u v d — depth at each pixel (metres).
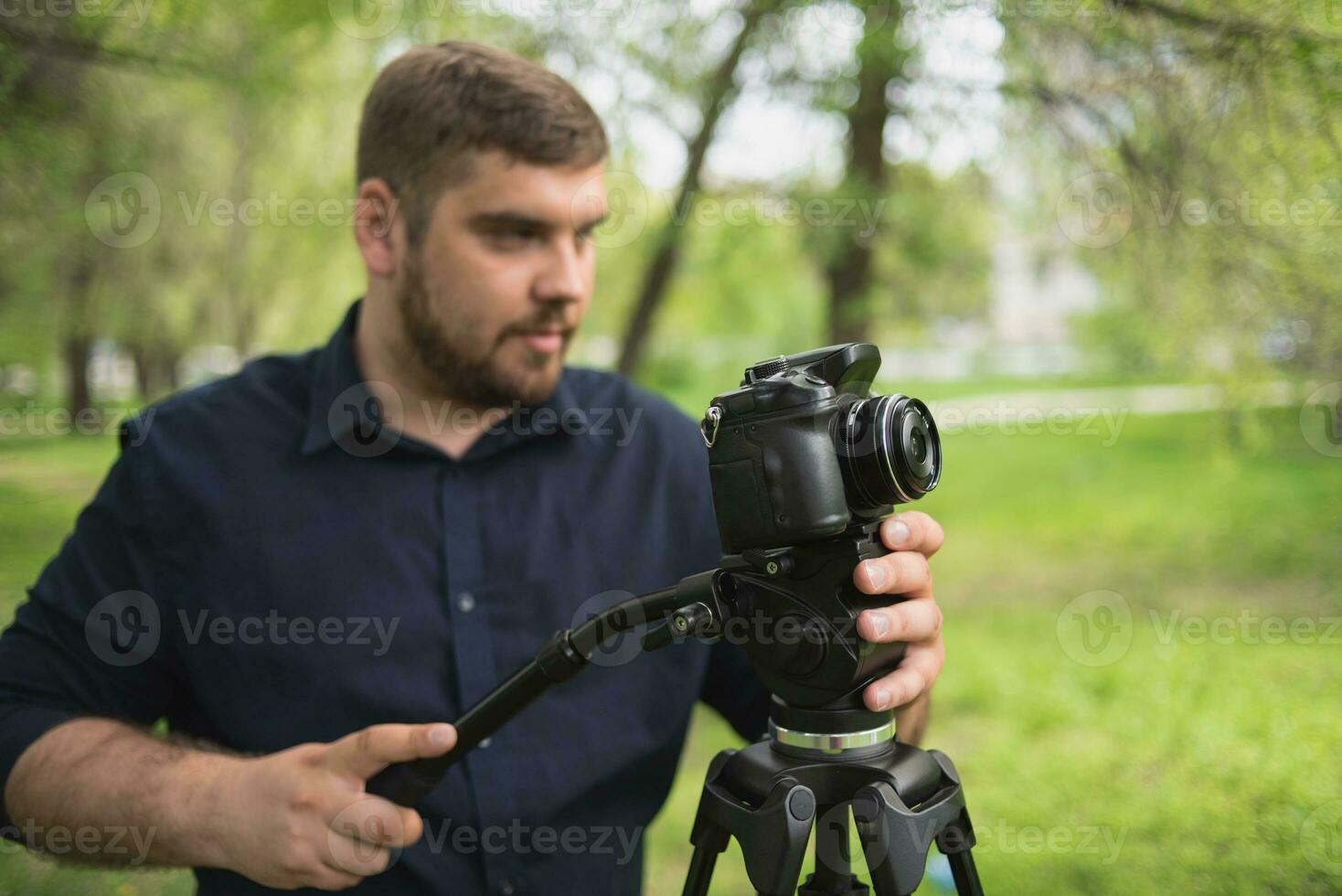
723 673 1.58
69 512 3.51
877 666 1.04
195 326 7.19
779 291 5.87
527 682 1.08
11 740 1.27
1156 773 2.68
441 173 1.35
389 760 1.07
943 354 7.56
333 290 5.49
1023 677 4.15
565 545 1.47
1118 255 2.79
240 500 1.41
